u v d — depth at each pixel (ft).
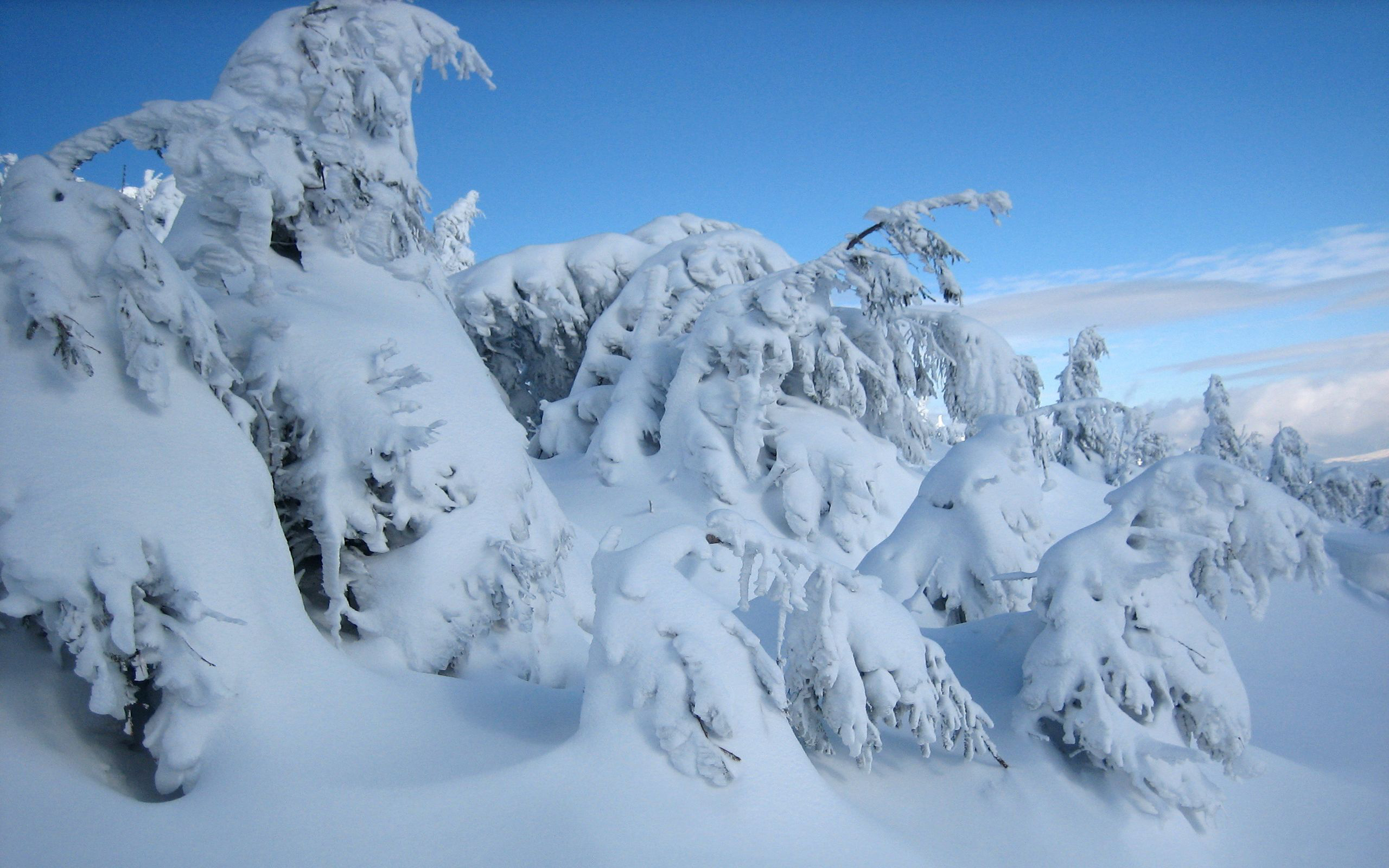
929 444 68.49
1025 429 38.73
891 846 17.13
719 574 48.01
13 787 14.83
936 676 20.95
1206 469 24.61
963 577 36.29
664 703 17.13
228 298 26.63
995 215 54.34
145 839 14.56
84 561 16.58
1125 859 20.04
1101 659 22.54
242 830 15.06
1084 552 23.97
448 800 15.96
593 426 65.36
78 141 21.59
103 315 19.61
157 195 86.94
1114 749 21.50
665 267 66.33
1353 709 35.88
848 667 19.97
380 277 30.55
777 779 16.98
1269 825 23.24
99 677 16.31
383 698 20.25
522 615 25.04
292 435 24.81
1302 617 51.44
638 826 15.56
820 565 20.21
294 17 31.99
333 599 23.56
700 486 55.01
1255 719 34.50
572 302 72.02
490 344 74.08
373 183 29.78
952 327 64.75
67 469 17.46
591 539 40.34
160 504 18.30
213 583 18.49
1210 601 24.82
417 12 33.55
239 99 30.32
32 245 19.01
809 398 60.80
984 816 20.02
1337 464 107.96
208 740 17.58
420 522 24.85
